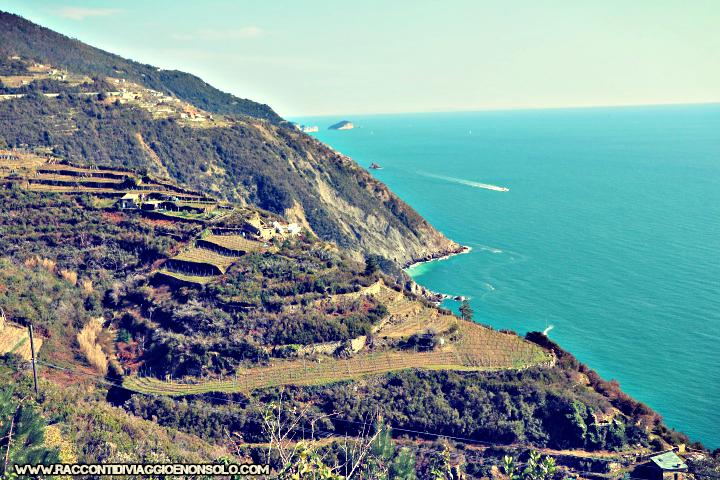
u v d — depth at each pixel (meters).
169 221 130.38
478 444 83.12
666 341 121.12
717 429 93.31
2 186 134.00
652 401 100.50
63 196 134.75
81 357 91.81
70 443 60.47
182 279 107.94
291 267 111.06
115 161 191.75
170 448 68.31
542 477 46.47
